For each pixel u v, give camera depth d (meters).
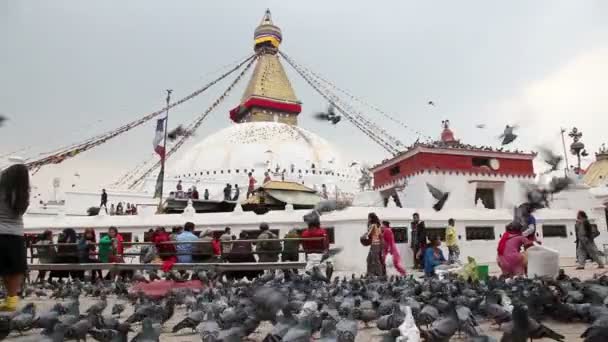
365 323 8.88
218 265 15.69
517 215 17.89
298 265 15.59
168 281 14.80
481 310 8.35
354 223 23.56
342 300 8.80
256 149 65.50
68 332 6.75
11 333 8.30
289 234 17.41
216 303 8.75
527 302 8.35
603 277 11.25
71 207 44.34
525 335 5.76
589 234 18.41
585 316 8.23
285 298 8.28
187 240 16.77
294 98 85.00
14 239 9.74
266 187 30.14
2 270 9.61
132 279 16.97
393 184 36.56
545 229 27.78
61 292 14.12
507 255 13.77
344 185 57.31
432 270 16.31
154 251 18.27
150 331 6.08
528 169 35.31
